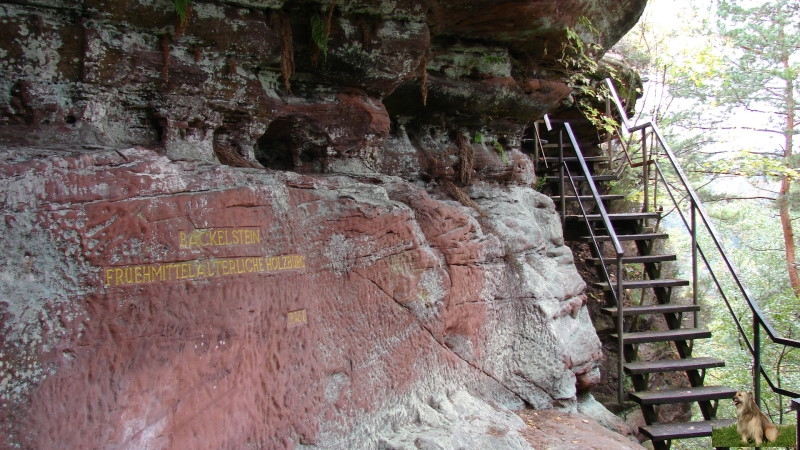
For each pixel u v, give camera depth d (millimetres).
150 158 2861
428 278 4422
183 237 2871
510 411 4820
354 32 4078
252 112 3789
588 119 8398
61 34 2902
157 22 3168
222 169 3174
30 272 2379
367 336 3932
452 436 3914
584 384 5730
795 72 12328
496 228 5508
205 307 2912
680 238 18266
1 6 2754
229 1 3422
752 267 16109
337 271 3797
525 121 6199
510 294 5316
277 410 3275
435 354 4449
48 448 2318
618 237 7223
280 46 3748
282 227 3438
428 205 4609
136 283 2662
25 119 2871
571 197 8500
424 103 4781
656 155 9367
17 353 2295
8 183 2373
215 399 2918
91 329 2498
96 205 2578
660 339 6246
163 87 3283
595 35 6148
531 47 5535
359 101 4406
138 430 2596
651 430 5512
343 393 3717
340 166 4504
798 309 11180
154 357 2686
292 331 3414
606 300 6973
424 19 4336
